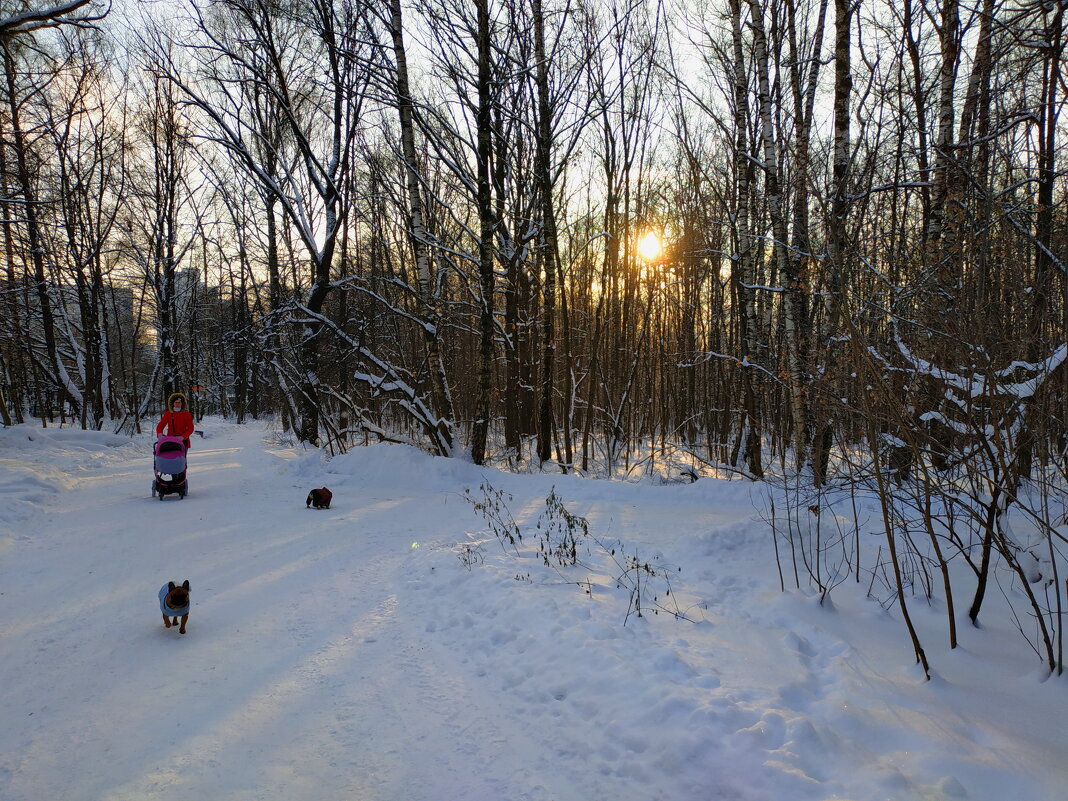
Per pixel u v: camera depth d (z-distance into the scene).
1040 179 7.19
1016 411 4.50
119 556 7.21
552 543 7.91
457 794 3.09
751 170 13.81
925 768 3.07
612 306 21.33
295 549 7.73
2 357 22.19
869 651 4.80
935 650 4.78
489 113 14.09
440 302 16.42
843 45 9.63
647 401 24.77
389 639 5.03
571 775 3.22
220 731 3.61
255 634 5.08
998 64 9.49
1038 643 4.80
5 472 11.02
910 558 6.75
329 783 3.16
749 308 13.83
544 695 4.05
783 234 11.82
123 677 4.27
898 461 6.14
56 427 22.28
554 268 16.70
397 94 14.02
